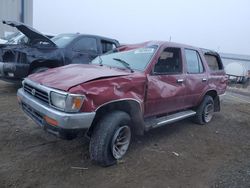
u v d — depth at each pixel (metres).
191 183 3.54
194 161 4.24
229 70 25.89
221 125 6.62
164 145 4.75
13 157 3.74
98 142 3.58
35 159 3.74
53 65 7.65
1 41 11.76
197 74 5.66
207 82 6.02
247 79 26.42
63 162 3.73
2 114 5.55
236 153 4.80
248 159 4.55
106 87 3.56
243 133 6.16
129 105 3.96
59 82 3.51
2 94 7.41
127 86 3.84
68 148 4.16
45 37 7.37
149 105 4.36
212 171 3.95
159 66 4.64
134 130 4.21
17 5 23.78
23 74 7.18
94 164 3.76
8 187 3.05
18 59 7.27
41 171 3.45
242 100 12.81
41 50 7.43
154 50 4.59
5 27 22.23
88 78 3.51
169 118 4.97
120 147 3.93
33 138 4.43
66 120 3.19
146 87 4.19
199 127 6.16
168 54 4.92
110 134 3.60
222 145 5.14
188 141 5.12
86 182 3.31
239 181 3.69
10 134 4.53
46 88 3.49
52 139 4.45
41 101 3.62
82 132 3.40
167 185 3.43
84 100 3.29
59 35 8.77
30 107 3.78
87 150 4.14
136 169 3.75
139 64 4.43
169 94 4.73
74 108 3.24
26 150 3.99
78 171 3.54
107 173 3.56
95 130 3.63
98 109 3.54
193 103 5.82
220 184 3.57
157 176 3.62
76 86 3.32
